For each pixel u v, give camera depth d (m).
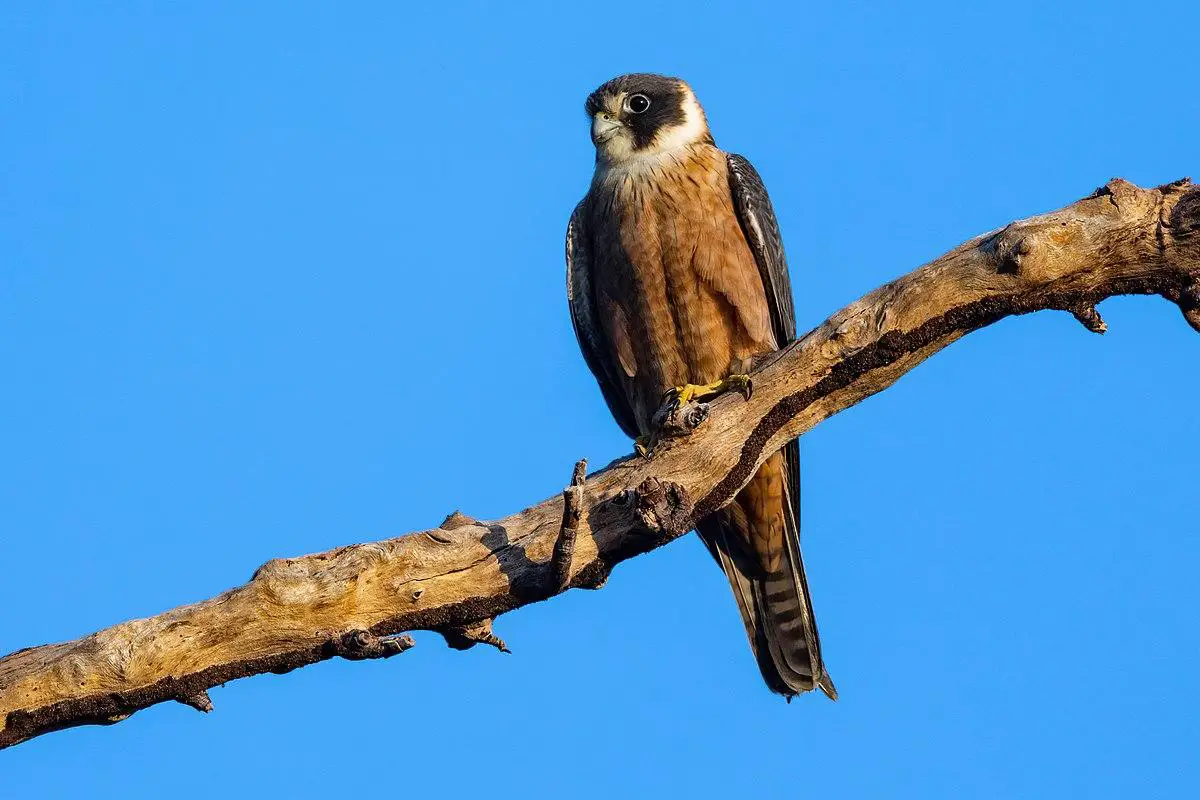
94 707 8.98
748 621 13.54
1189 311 9.79
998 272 9.80
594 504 9.99
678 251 13.42
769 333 13.65
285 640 9.27
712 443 10.36
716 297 13.52
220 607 9.14
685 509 9.73
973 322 10.09
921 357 10.30
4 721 8.84
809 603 13.39
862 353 10.24
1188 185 9.65
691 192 13.48
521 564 9.64
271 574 9.21
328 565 9.30
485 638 9.87
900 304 10.13
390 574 9.42
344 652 9.33
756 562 13.34
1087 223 9.62
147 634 9.01
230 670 9.26
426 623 9.63
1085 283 9.81
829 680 13.37
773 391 10.44
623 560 10.00
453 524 10.09
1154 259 9.63
